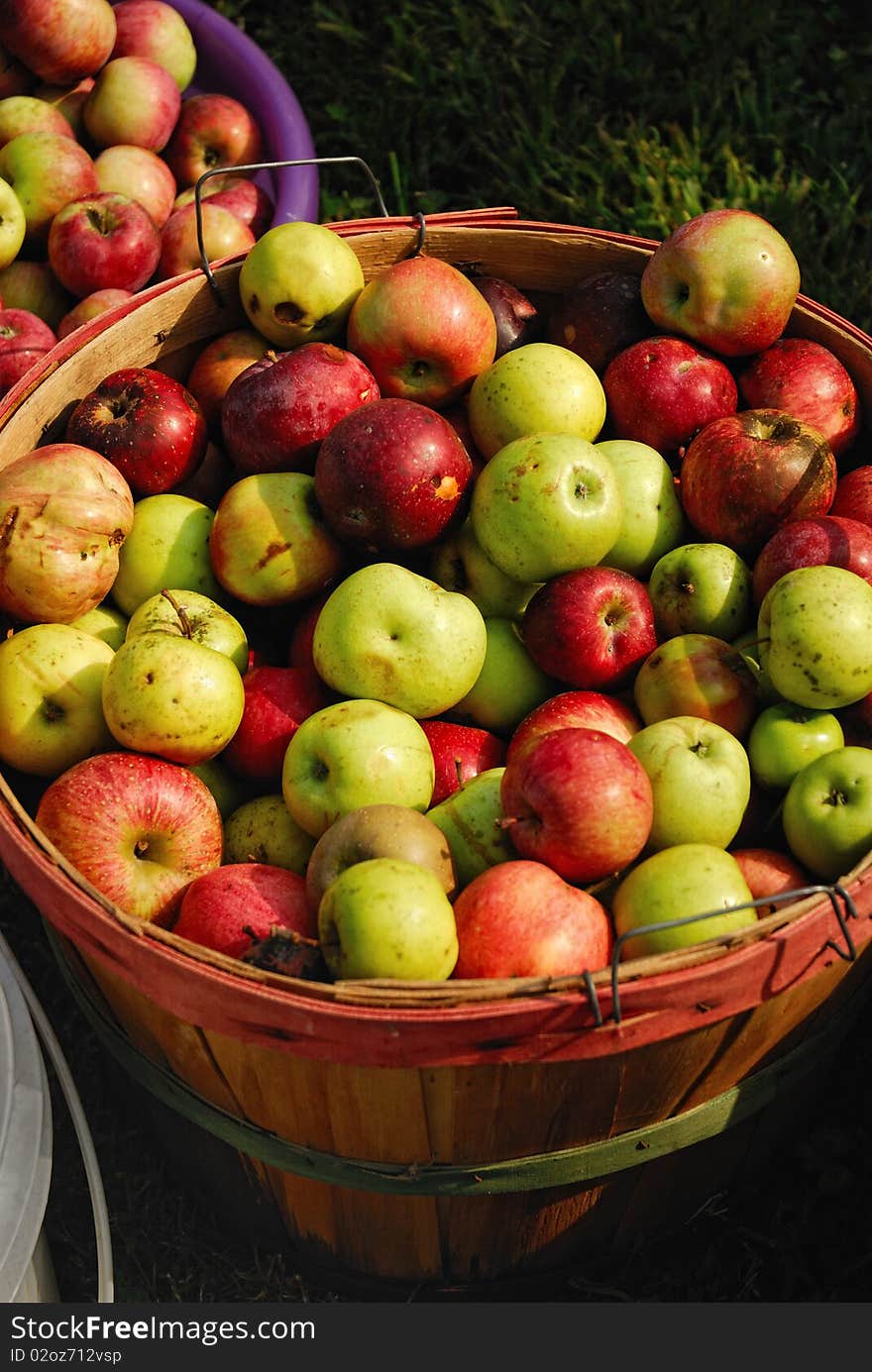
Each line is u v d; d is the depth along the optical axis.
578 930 1.32
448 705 1.44
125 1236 1.52
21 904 1.65
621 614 1.44
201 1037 1.32
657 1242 1.48
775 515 1.46
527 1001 1.27
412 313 1.49
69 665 1.42
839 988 1.37
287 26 2.21
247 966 1.28
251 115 1.89
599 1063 1.30
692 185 1.97
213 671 1.39
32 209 1.75
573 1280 1.48
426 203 2.01
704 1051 1.32
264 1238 1.49
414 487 1.44
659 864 1.34
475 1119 1.33
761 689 1.42
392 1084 1.30
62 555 1.43
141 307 1.53
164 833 1.38
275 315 1.52
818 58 2.15
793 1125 1.48
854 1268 1.49
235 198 1.81
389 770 1.39
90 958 1.34
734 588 1.45
